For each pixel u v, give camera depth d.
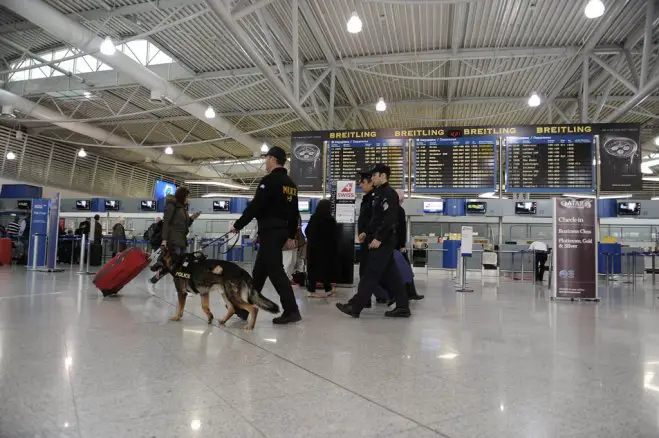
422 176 10.25
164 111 16.89
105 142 19.88
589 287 6.47
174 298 5.67
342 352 2.91
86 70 14.15
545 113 15.80
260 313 4.63
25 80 14.78
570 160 9.72
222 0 7.48
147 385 2.14
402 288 4.62
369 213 5.37
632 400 2.04
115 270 5.49
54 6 9.71
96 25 10.52
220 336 3.36
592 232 6.52
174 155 24.25
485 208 14.52
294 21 8.73
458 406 1.93
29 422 1.68
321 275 6.73
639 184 9.44
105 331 3.43
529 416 1.83
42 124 18.59
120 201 17.62
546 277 12.55
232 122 17.64
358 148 10.52
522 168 9.89
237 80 13.31
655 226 14.80
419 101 14.61
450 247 13.48
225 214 16.53
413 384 2.23
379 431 1.66
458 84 13.35
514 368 2.58
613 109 15.39
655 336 3.66
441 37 10.36
